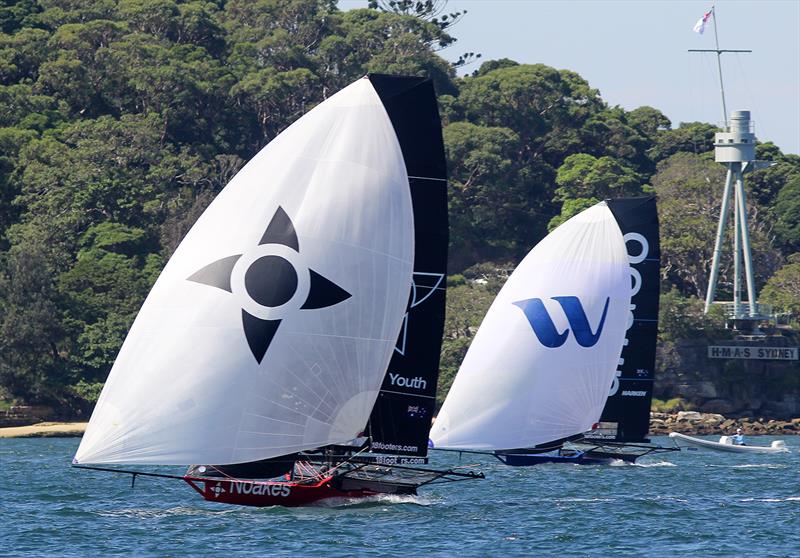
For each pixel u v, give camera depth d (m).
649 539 161.12
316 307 160.12
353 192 162.38
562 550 152.38
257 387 157.50
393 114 168.00
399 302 165.00
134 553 145.12
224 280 157.88
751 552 152.75
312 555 143.62
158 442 153.50
